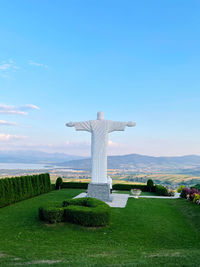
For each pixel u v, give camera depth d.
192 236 11.05
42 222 12.26
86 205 13.77
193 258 7.37
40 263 7.22
